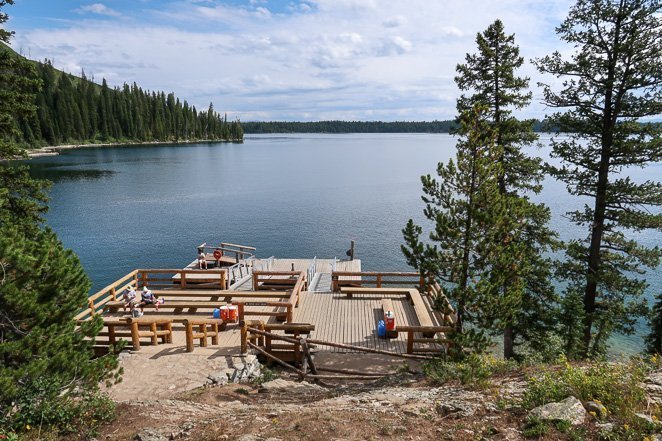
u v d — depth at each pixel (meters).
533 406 6.18
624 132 14.95
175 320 12.30
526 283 16.62
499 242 12.22
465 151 12.29
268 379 11.29
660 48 14.17
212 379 10.52
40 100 140.25
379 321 13.98
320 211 53.50
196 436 6.56
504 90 17.44
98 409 7.58
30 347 6.94
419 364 11.97
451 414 6.52
